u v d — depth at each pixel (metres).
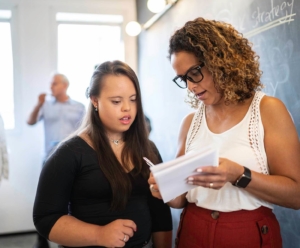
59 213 1.07
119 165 1.13
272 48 1.57
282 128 0.99
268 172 1.03
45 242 3.06
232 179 0.94
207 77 1.03
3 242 3.43
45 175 1.07
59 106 3.32
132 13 3.93
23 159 3.64
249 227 1.01
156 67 3.35
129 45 4.00
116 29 4.02
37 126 3.66
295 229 1.44
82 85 3.90
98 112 1.15
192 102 1.24
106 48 4.00
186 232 1.12
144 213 1.16
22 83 3.61
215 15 2.16
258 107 1.02
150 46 3.52
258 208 1.03
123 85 1.09
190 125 1.21
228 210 1.03
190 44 1.01
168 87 3.04
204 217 1.07
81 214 1.09
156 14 3.18
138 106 1.18
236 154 1.03
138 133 1.20
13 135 3.61
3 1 3.52
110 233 1.00
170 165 0.85
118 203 1.09
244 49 1.04
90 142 1.12
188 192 1.15
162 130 3.26
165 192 0.88
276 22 1.53
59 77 3.31
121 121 1.10
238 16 1.88
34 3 3.61
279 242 1.05
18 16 3.57
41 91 3.68
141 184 1.16
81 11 3.75
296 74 1.41
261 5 1.64
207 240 1.04
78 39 3.89
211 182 0.89
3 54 3.59
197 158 0.84
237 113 1.07
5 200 3.62
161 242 1.28
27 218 3.67
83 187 1.08
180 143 1.24
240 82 1.00
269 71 1.60
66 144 1.10
